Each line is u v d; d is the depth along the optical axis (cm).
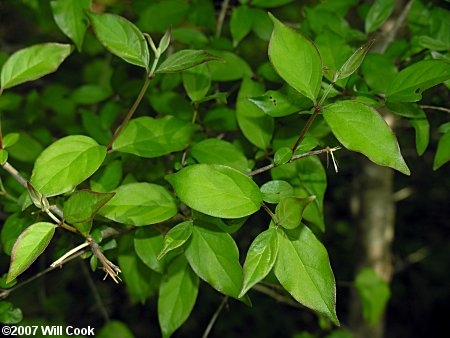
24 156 62
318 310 40
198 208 41
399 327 141
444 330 138
